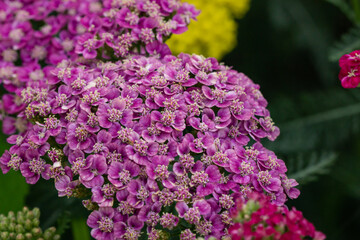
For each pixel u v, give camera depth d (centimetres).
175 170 25
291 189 26
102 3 31
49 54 30
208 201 25
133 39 28
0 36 30
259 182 25
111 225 25
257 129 26
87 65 28
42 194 28
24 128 28
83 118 25
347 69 26
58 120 26
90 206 25
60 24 30
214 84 26
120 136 25
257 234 23
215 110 26
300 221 23
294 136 33
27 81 29
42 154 26
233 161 25
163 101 26
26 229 27
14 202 28
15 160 26
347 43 32
